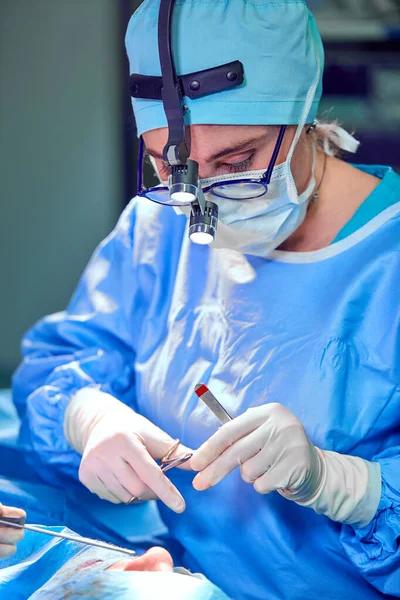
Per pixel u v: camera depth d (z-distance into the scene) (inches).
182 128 45.7
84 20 126.0
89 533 57.9
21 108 128.4
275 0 48.3
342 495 49.8
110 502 61.6
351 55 117.8
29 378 69.9
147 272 66.6
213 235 47.3
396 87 117.9
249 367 56.7
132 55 49.9
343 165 59.7
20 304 132.9
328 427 53.2
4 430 68.5
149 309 65.4
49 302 132.6
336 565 52.8
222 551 54.6
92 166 129.2
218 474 49.8
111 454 54.0
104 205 130.1
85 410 60.9
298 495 49.9
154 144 50.2
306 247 58.4
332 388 53.7
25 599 46.1
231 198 49.5
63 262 131.8
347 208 58.0
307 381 54.4
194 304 61.9
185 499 57.5
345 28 117.5
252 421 49.9
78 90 127.5
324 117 63.4
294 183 50.2
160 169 51.6
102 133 128.3
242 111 47.4
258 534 53.8
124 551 44.6
